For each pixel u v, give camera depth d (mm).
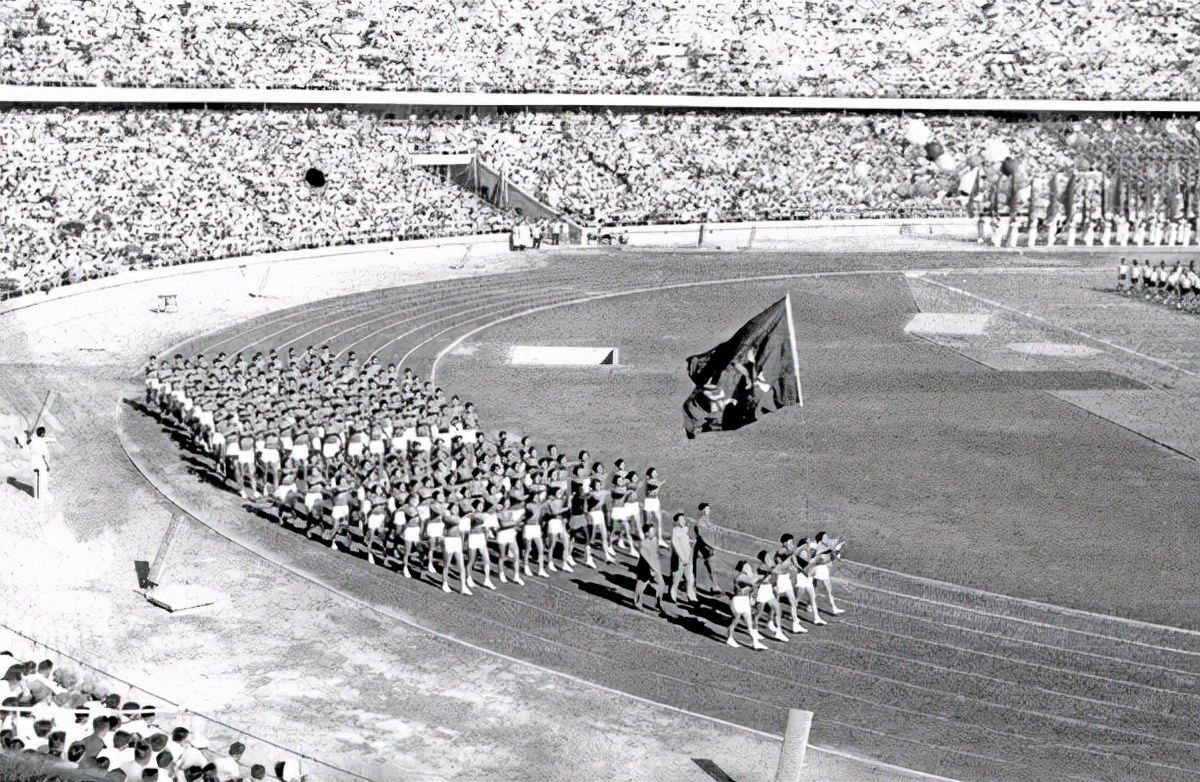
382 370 46562
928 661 28266
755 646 28516
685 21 93500
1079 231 85312
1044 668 28094
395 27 86312
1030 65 95250
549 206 80938
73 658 24531
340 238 72125
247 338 56656
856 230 85125
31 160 68188
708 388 36562
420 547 33406
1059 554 34469
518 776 22953
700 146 87250
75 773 18266
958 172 87500
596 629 29250
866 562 33719
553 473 33531
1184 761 24422
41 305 56781
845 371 53250
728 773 23422
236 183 72750
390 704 25344
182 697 25062
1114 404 48938
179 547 32781
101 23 77562
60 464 38562
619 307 63906
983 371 53500
